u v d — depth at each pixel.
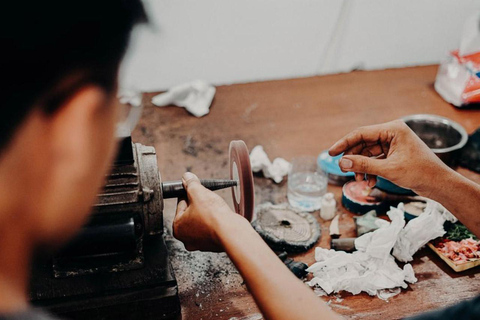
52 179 0.35
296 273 0.97
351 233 1.09
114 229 0.84
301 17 2.13
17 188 0.34
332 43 2.24
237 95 1.66
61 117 0.34
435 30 2.30
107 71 0.36
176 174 1.27
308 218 1.12
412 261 1.02
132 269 0.90
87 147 0.35
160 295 0.88
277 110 1.57
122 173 0.85
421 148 0.92
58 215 0.37
